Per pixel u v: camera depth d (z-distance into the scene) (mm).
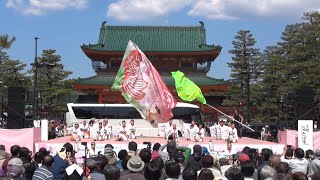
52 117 79875
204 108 78250
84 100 83688
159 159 11953
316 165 15398
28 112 50125
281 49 82000
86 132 41281
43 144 32375
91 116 54406
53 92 75125
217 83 75875
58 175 14602
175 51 77375
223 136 40531
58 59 76875
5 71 74750
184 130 42812
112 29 83938
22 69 75625
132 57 35219
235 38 79812
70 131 45594
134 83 35250
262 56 83500
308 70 64938
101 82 76062
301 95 34406
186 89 41594
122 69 35531
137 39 82625
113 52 77188
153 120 35906
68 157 16453
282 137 34719
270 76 72812
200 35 82750
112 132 43750
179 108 53906
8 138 31703
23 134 31797
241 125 49219
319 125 52219
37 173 12969
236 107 76375
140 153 13672
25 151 15781
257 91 75562
